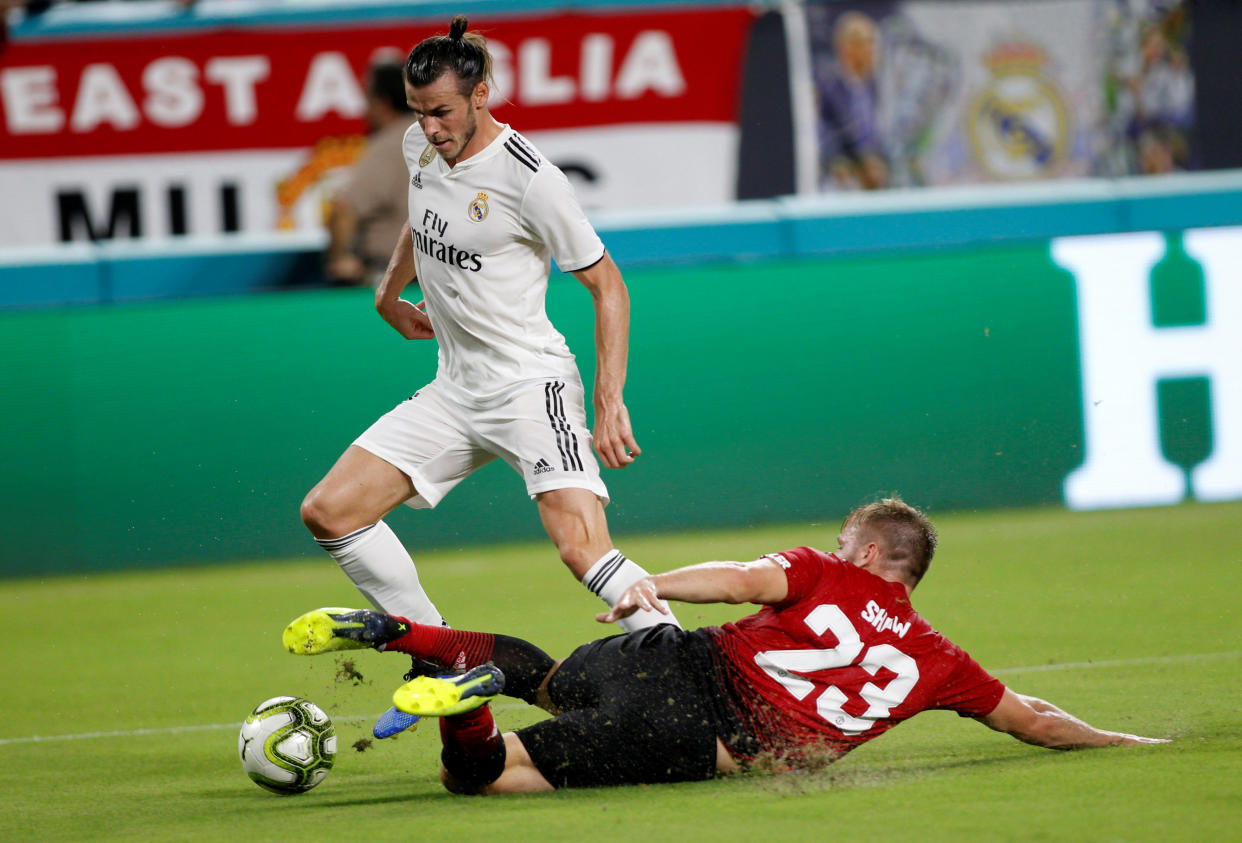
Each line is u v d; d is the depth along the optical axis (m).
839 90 42.28
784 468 32.84
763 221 36.16
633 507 32.44
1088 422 33.09
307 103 42.00
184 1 41.62
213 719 16.83
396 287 15.79
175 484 31.69
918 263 33.19
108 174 41.91
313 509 14.32
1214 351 33.06
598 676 11.77
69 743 15.63
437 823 10.66
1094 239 33.09
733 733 11.49
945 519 32.50
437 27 42.12
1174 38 41.78
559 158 42.59
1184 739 12.88
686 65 42.34
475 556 31.03
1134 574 24.44
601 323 13.88
